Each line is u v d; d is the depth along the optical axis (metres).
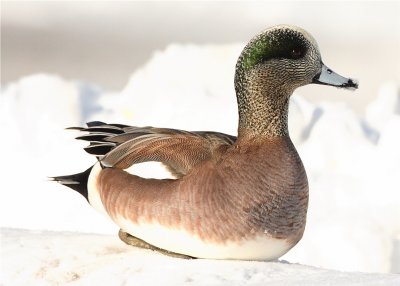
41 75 16.00
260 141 8.25
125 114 15.30
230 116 14.15
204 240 8.09
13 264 8.27
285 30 8.37
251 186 8.02
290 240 8.17
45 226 13.38
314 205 13.18
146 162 8.47
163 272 7.79
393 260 12.30
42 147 14.65
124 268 8.02
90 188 9.01
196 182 8.12
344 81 8.47
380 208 13.05
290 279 7.43
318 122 14.79
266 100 8.33
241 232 8.00
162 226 8.20
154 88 15.74
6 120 15.03
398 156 13.73
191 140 8.46
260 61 8.35
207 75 16.52
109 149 8.76
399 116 14.60
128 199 8.40
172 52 16.94
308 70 8.41
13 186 13.98
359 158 14.17
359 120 16.06
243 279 7.54
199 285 7.42
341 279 7.29
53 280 8.04
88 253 8.47
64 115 15.12
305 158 14.37
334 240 12.17
